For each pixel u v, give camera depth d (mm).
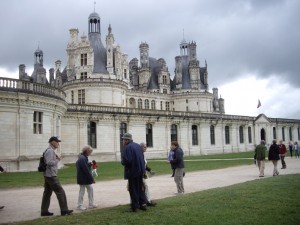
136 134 56969
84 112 49625
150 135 60094
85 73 60750
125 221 9539
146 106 80938
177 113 64375
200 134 68500
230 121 76000
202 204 11547
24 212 12086
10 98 29547
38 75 81625
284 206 10984
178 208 10992
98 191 17172
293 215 9945
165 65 87500
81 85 59656
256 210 10508
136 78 88625
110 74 61344
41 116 32688
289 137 95188
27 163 30328
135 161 10883
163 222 9328
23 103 30422
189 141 66125
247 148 81000
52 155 11148
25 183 20578
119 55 63438
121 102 61781
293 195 12828
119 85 60938
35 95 31156
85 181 12273
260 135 84812
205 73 86875
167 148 62062
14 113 30016
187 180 21391
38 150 31859
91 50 60938
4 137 29172
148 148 58969
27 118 30875
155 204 11672
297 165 31219
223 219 9539
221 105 109875
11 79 29828
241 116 79938
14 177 24094
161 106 84250
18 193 16812
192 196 13445
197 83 84438
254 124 83938
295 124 97188
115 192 16719
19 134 30062
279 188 14492
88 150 12680
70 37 64938
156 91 85500
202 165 34875
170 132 63375
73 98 60719
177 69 86938
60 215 11195
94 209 12172
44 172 11188
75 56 61969
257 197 12523
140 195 11055
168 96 85938
